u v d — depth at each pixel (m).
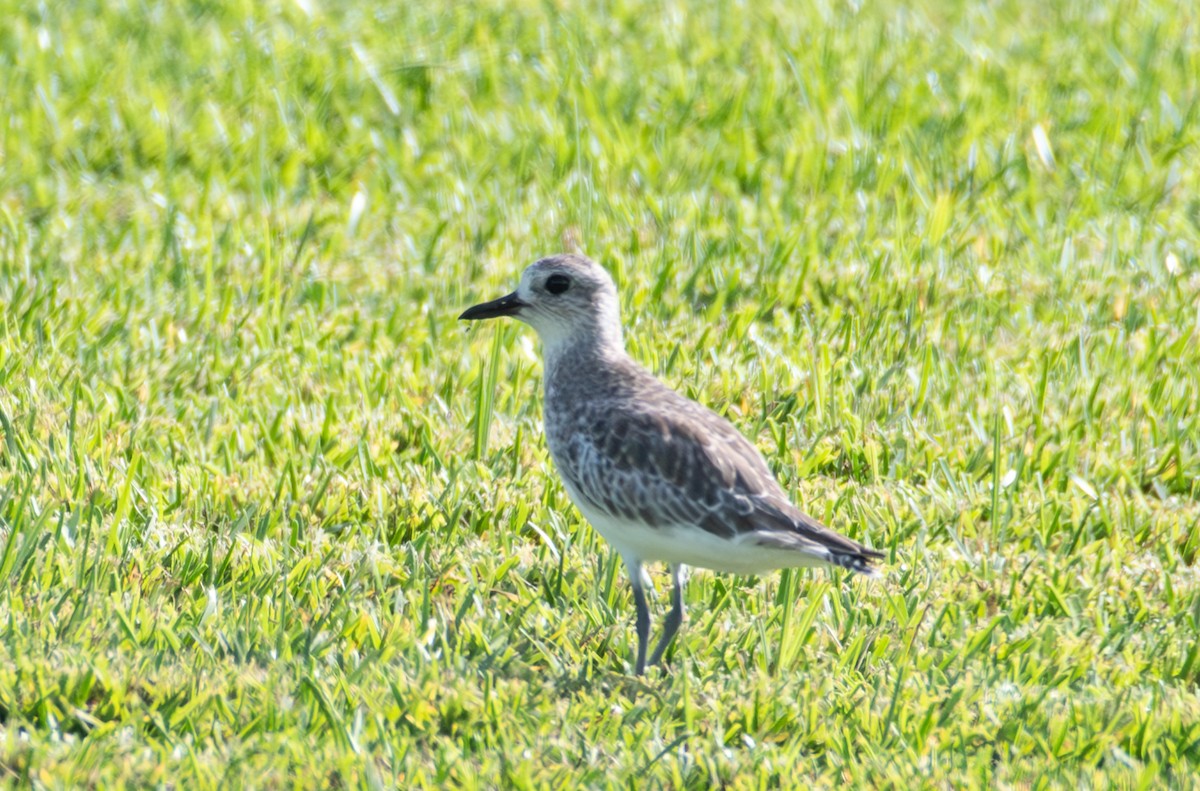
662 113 18.34
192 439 11.89
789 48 20.05
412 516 11.01
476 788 7.83
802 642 9.42
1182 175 17.30
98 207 15.81
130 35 20.06
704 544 9.10
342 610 9.59
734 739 8.66
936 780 8.10
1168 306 14.54
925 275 14.83
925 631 9.92
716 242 15.19
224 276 14.69
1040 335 14.02
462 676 8.93
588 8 22.03
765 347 13.45
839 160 16.98
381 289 14.59
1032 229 15.80
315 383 12.85
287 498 11.16
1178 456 12.01
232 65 19.12
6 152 16.75
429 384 12.95
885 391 12.91
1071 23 22.20
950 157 17.53
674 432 9.20
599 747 8.31
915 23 22.08
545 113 18.12
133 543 10.41
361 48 19.70
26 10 20.55
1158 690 9.04
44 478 10.90
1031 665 9.45
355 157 17.22
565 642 9.56
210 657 8.96
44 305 13.66
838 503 11.31
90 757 7.81
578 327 9.86
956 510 11.35
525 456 11.85
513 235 15.60
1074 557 10.85
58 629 9.04
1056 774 8.24
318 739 8.27
